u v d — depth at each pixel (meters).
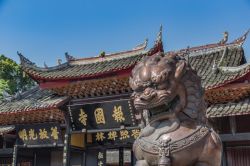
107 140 18.47
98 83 17.03
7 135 19.84
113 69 16.94
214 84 14.41
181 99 5.21
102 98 17.55
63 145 18.00
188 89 5.30
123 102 16.16
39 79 18.98
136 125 16.23
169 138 5.05
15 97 21.14
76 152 19.33
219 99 15.02
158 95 5.02
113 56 19.77
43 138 18.41
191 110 5.27
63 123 18.33
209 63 19.03
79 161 19.20
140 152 5.32
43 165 20.34
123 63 17.92
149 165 5.21
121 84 16.72
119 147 18.70
